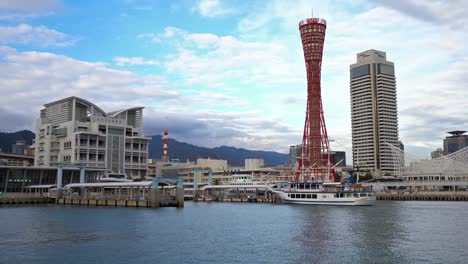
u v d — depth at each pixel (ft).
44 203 545.85
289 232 263.90
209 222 317.63
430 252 199.93
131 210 428.15
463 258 187.83
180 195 479.82
